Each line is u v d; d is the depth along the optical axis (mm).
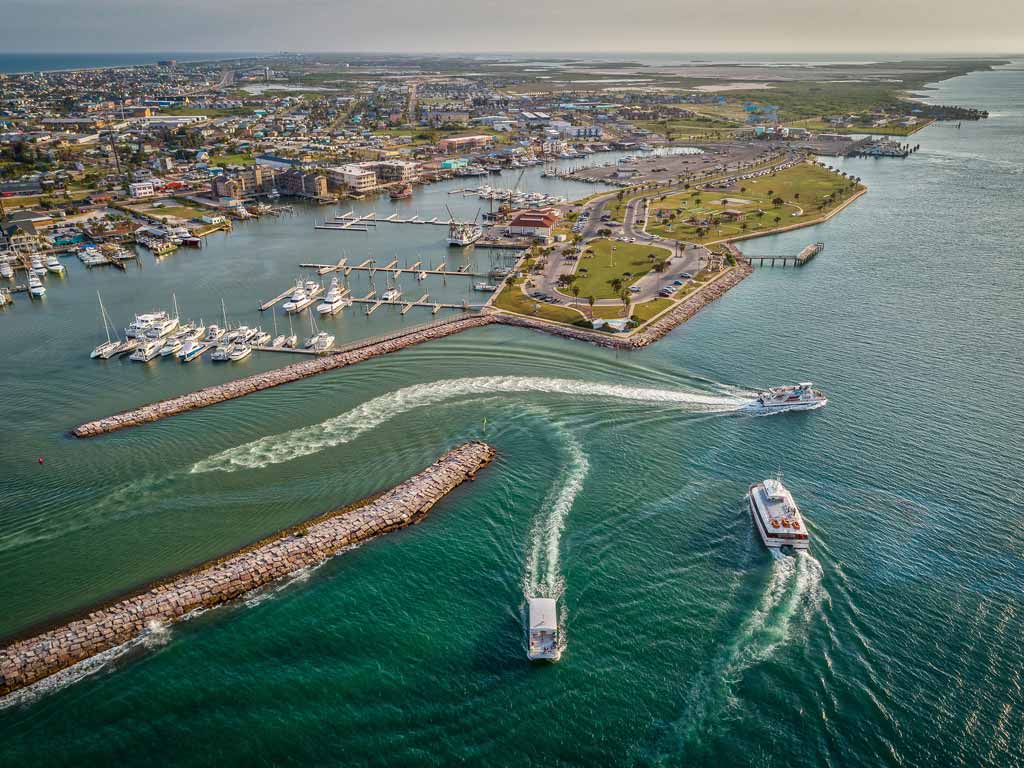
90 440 151250
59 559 114500
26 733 85938
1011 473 134375
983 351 191500
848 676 93562
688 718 88562
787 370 180875
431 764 82812
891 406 161250
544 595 107188
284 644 98562
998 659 95250
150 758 83188
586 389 171250
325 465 140125
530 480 134750
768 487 124062
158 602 103750
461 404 164500
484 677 93688
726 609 104500
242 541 118312
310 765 82562
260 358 193875
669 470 137625
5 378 184250
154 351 198250
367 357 192750
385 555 115062
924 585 107625
